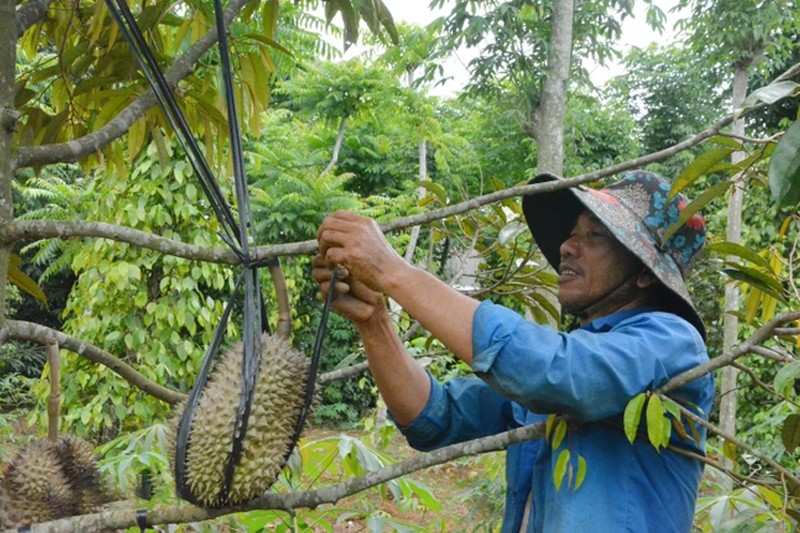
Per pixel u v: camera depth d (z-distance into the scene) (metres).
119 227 1.31
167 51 2.47
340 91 8.63
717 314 6.36
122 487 1.83
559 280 1.66
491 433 1.81
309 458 2.04
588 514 1.38
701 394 1.48
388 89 8.23
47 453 1.34
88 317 5.39
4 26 1.38
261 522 1.97
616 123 11.29
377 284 1.30
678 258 1.65
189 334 6.11
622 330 1.42
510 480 1.71
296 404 1.23
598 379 1.25
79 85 2.07
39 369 9.48
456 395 1.78
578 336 1.30
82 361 5.34
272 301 6.79
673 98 11.03
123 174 2.36
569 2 5.74
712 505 2.01
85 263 5.45
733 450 1.63
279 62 8.70
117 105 2.04
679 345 1.39
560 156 5.72
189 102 2.11
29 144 2.21
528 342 1.25
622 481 1.41
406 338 2.03
